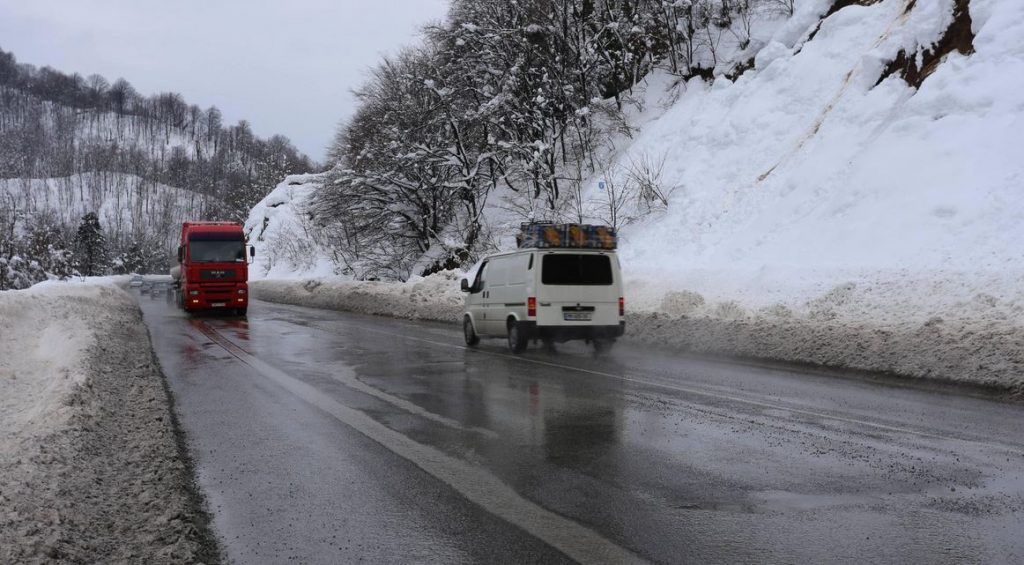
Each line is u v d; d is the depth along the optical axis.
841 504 4.71
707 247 20.73
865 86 20.44
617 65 32.47
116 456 6.05
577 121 31.00
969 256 13.55
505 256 14.31
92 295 26.83
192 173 188.38
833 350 11.34
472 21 36.47
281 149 136.62
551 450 6.26
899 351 10.46
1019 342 9.40
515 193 35.03
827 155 19.72
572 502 4.87
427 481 5.41
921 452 5.97
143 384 9.90
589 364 12.06
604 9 32.25
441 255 36.28
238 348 15.08
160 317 25.92
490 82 35.41
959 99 17.06
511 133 33.88
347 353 13.96
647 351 13.95
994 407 7.80
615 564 3.83
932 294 12.82
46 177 173.38
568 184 30.86
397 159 34.38
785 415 7.56
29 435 6.17
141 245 126.44
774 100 23.42
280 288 44.69
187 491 5.20
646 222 24.12
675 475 5.45
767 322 13.69
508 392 9.27
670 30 29.94
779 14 26.86
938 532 4.19
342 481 5.43
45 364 10.82
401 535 4.32
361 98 39.44
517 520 4.54
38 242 67.19
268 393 9.41
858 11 22.94
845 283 14.45
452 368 11.70
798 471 5.49
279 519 4.62
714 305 16.14
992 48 17.31
